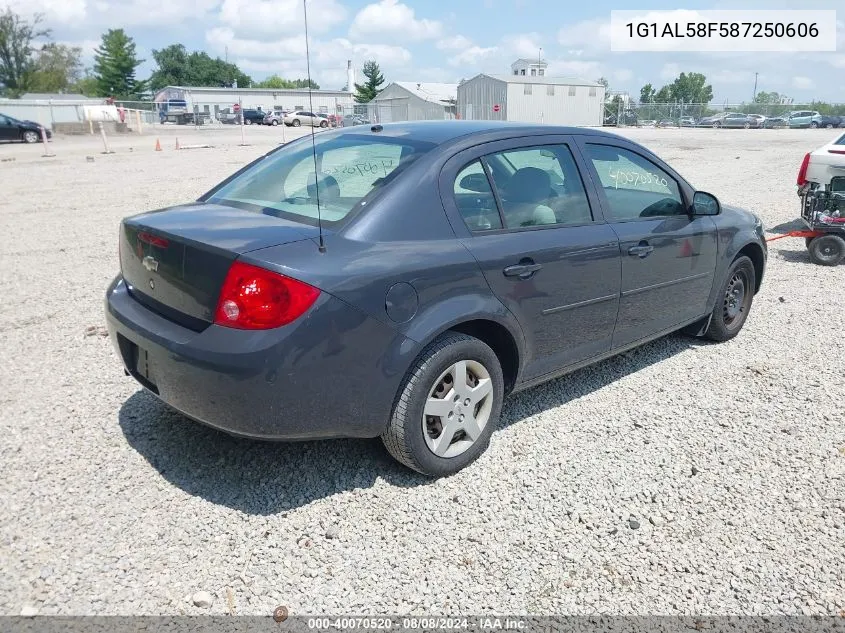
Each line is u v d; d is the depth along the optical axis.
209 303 2.85
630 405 4.24
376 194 3.13
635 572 2.77
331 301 2.78
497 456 3.60
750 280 5.45
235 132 44.97
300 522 3.01
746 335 5.60
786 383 4.61
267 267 2.72
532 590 2.66
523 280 3.46
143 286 3.27
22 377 4.53
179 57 126.69
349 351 2.86
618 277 4.03
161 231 3.07
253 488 3.25
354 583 2.67
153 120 57.47
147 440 3.68
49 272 7.49
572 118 64.00
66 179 16.14
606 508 3.18
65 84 94.81
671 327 4.72
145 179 16.06
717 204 4.52
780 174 17.14
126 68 97.31
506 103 60.88
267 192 3.57
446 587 2.67
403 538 2.93
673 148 26.89
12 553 2.77
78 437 3.70
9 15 87.12
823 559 2.87
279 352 2.71
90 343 5.23
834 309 6.37
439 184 3.28
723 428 3.96
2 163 20.47
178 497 3.17
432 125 3.86
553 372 3.89
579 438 3.81
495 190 3.51
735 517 3.13
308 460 3.50
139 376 3.30
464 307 3.19
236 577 2.68
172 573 2.69
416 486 3.30
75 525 2.95
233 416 2.80
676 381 4.62
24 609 2.46
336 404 2.89
